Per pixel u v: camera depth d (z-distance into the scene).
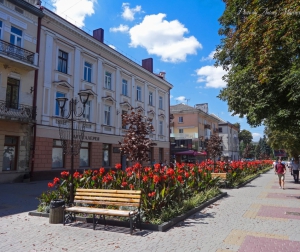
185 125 51.75
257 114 10.71
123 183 8.12
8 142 18.09
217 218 7.82
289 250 5.16
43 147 20.03
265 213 8.55
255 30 6.56
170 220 7.02
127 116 10.71
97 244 5.49
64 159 21.83
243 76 10.69
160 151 37.56
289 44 7.04
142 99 33.62
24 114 18.55
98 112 25.77
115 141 27.72
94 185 8.66
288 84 9.08
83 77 24.52
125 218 7.06
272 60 7.01
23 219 7.63
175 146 48.94
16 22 18.66
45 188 15.20
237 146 84.94
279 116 10.27
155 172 9.14
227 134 72.88
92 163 24.48
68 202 8.47
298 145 27.89
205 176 12.55
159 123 37.44
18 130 18.48
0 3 17.70
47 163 20.25
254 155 92.19
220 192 12.54
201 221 7.45
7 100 18.16
